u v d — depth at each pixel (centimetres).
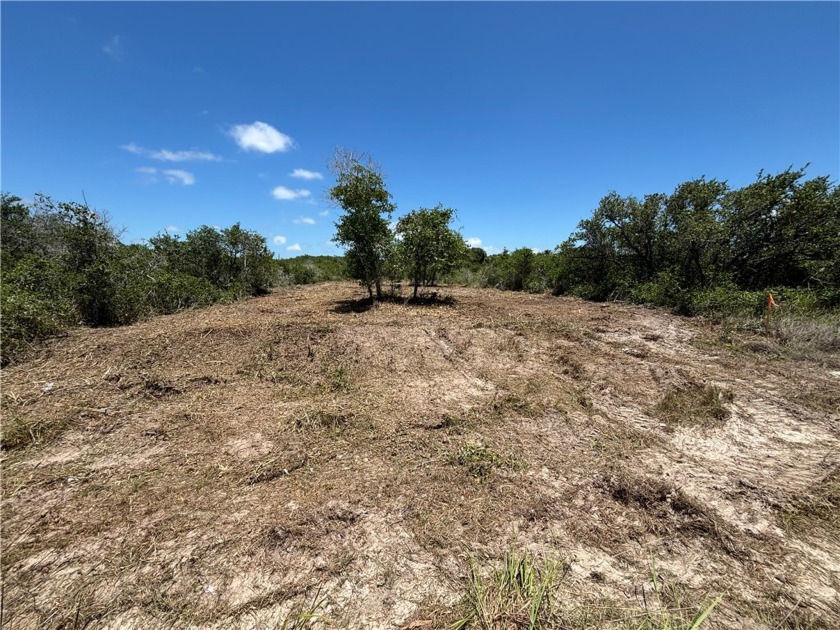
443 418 337
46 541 198
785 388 400
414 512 222
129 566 184
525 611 162
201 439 303
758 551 199
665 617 161
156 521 214
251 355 489
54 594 170
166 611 163
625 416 354
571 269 1178
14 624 156
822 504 232
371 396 386
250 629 155
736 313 683
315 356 493
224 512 221
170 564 186
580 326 674
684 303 784
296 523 211
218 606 165
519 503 230
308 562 188
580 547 200
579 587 176
